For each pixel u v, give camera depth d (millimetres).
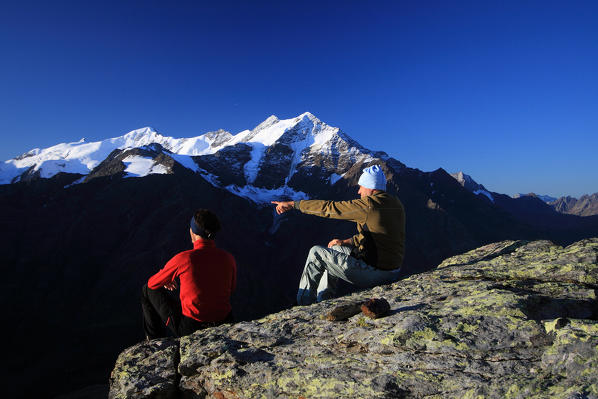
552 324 2336
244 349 3115
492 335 2418
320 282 4863
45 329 133500
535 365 2096
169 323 4117
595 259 3551
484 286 3379
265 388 2660
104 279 159250
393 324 2844
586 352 1964
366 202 4512
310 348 2928
